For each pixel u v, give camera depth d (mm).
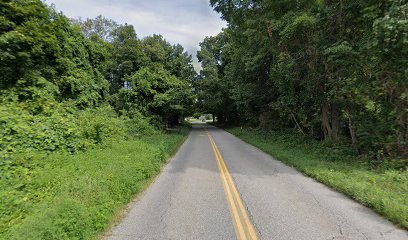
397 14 6730
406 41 6477
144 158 8172
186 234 4047
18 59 9758
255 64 17156
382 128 8758
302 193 6020
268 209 5023
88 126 9875
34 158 6199
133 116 17938
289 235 3947
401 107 8312
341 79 10352
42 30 10445
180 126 39562
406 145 8164
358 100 9758
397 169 7367
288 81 13266
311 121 14344
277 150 12492
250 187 6566
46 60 11281
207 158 11359
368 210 4902
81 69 13539
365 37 8719
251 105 25062
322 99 12227
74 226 3629
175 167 9328
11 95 8867
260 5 12500
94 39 16828
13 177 5148
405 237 3814
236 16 13422
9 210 3982
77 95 12477
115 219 4637
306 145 13266
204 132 32031
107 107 14773
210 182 7117
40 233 3148
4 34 8984
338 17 9930
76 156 7438
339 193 5996
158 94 20406
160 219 4625
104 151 8727
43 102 9555
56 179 5371
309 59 11750
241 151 13727
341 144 11242
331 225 4262
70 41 12758
